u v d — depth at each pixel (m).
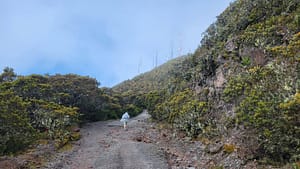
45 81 31.56
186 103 21.20
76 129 24.08
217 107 16.36
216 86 17.59
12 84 25.09
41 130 20.17
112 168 11.53
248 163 9.71
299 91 9.07
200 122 16.78
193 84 22.95
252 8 19.34
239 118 10.47
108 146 17.50
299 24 13.78
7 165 11.54
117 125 31.36
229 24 21.92
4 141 13.38
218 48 20.53
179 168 11.38
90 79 37.03
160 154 13.81
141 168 11.34
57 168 12.34
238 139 11.45
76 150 16.78
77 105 32.97
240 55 16.72
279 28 14.92
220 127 14.66
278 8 16.75
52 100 27.45
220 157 11.66
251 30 17.06
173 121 21.72
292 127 8.31
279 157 8.89
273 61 12.64
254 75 12.62
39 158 13.75
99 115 37.06
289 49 11.90
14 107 14.78
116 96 47.59
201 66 21.34
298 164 7.92
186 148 15.10
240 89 13.09
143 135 21.53
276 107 8.87
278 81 10.58
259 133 9.34
